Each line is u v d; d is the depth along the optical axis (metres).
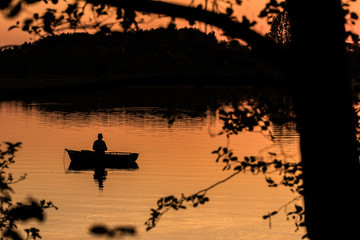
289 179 19.52
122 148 166.75
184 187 109.94
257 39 13.52
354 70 17.61
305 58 14.22
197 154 152.88
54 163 136.75
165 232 75.88
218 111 18.20
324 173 14.20
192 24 14.80
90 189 107.94
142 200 98.19
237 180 113.06
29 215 10.04
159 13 13.05
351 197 14.22
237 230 76.69
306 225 14.76
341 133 14.17
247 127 18.50
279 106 17.70
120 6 12.96
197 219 82.25
